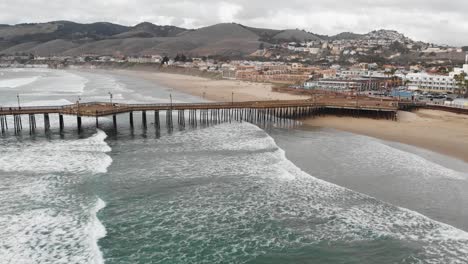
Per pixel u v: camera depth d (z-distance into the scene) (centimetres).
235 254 2938
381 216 3522
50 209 3591
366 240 3123
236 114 8844
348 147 5975
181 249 2995
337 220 3456
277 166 4884
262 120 8619
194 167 4875
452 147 5984
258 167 4859
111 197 3922
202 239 3142
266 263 2830
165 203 3800
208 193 4044
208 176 4538
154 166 4916
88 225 3294
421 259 2855
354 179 4494
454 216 3544
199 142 6262
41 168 4744
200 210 3653
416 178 4506
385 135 6912
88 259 2797
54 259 2791
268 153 5497
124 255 2905
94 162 5000
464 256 2884
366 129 7494
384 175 4619
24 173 4553
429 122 8194
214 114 8631
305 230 3291
